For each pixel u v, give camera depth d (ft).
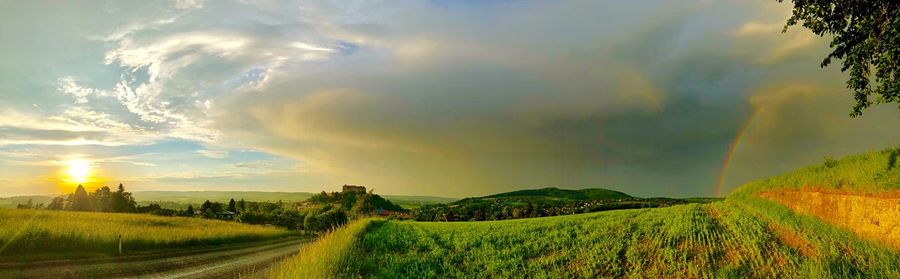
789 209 85.81
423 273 68.13
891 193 57.52
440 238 103.50
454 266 71.77
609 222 101.86
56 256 80.33
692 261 60.75
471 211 353.92
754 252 60.95
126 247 99.91
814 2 62.13
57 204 372.79
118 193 403.34
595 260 66.28
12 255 76.28
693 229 80.07
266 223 327.26
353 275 60.85
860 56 59.11
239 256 106.83
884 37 54.90
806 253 57.72
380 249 91.35
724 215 96.27
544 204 471.62
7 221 107.96
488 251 81.05
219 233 153.28
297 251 124.47
